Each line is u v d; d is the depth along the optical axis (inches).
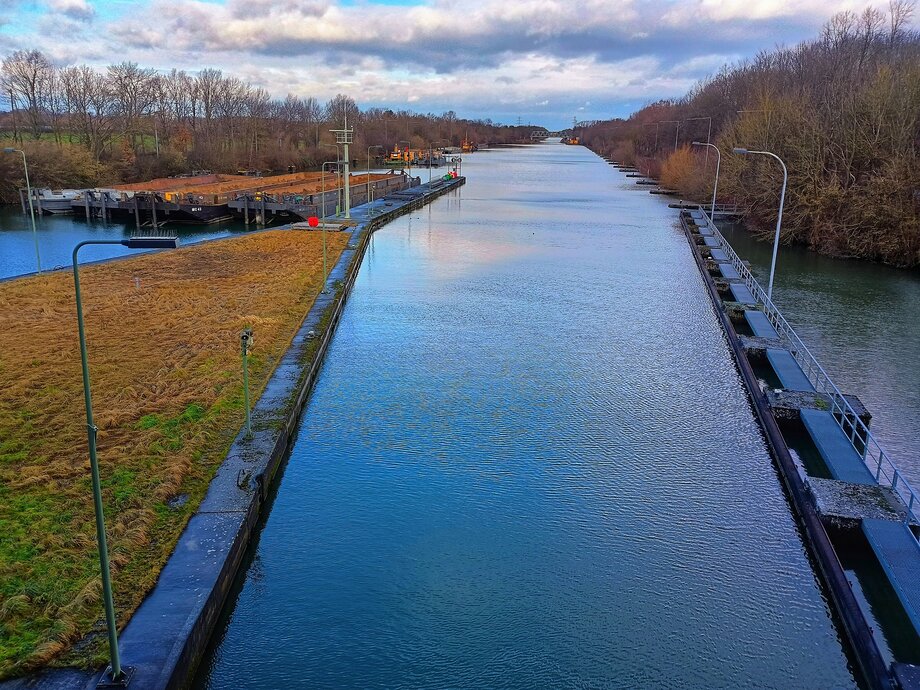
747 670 544.7
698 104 5521.7
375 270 1948.8
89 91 4557.1
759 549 690.2
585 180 5383.9
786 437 924.6
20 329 1195.3
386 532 708.7
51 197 3238.2
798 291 1727.4
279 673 532.4
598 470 833.5
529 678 532.7
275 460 783.7
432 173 5984.3
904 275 1946.4
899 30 3956.7
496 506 757.3
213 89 5954.7
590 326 1423.5
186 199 3090.6
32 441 780.0
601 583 639.8
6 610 500.7
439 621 588.1
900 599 569.3
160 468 717.9
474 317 1475.1
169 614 513.7
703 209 3228.3
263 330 1211.9
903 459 855.1
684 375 1149.1
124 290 1501.0
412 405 1007.6
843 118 2310.5
